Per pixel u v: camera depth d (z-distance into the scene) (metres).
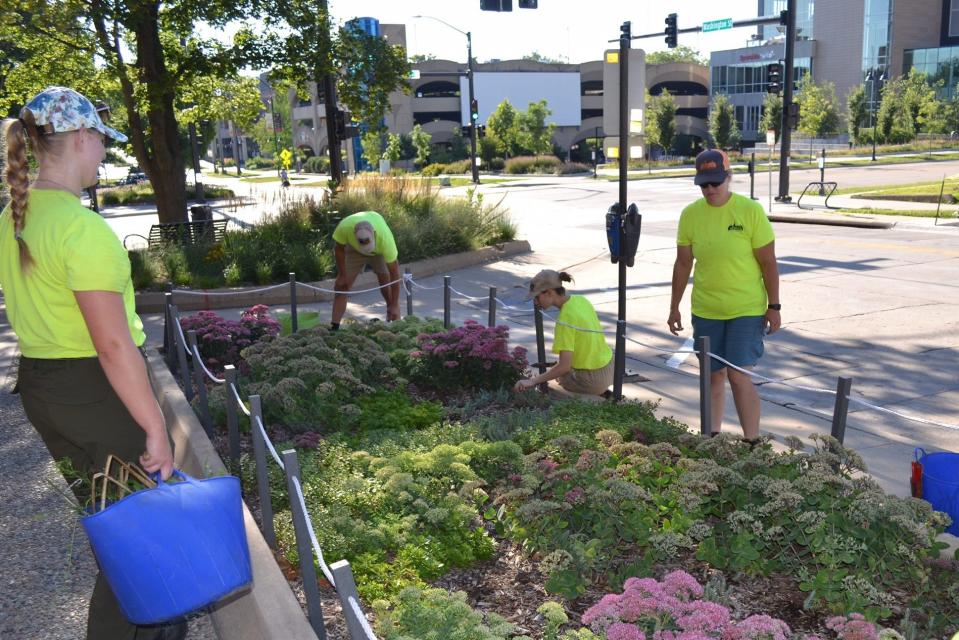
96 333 2.58
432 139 87.50
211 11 17.09
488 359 6.84
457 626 2.96
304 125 103.06
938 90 75.06
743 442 4.81
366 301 12.50
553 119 87.31
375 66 18.86
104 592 2.87
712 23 24.94
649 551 3.68
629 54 7.83
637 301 11.85
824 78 81.06
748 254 5.30
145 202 44.97
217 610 3.67
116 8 15.91
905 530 3.50
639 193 34.47
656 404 6.08
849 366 8.16
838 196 27.66
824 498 3.79
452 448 4.67
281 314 8.97
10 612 3.86
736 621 3.33
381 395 6.53
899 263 14.21
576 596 3.54
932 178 35.88
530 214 27.09
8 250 2.75
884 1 75.75
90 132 2.78
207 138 60.91
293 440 5.54
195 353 5.88
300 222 16.11
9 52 22.34
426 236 16.00
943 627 3.22
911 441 6.07
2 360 8.99
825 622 3.37
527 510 3.82
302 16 17.39
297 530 3.10
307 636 3.14
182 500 2.48
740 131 79.81
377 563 3.81
